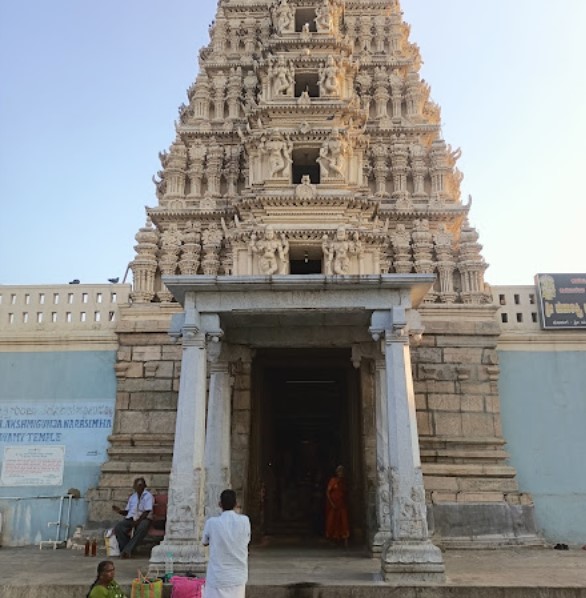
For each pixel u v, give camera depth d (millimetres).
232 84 28516
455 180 28891
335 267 22250
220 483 15734
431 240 25016
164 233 25266
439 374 21344
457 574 13188
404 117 28656
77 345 22000
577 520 20234
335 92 25828
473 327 21750
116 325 22031
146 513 16703
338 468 19188
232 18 30656
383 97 28672
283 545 19000
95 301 22531
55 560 15867
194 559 12320
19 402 21422
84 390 21531
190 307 14039
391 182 27234
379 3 31188
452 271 24562
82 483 20641
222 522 8672
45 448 20969
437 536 18969
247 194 24000
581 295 22234
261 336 16984
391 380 13398
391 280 13797
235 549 8508
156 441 20797
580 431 21141
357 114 25766
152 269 24625
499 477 20156
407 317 13953
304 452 31359
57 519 20172
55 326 22312
